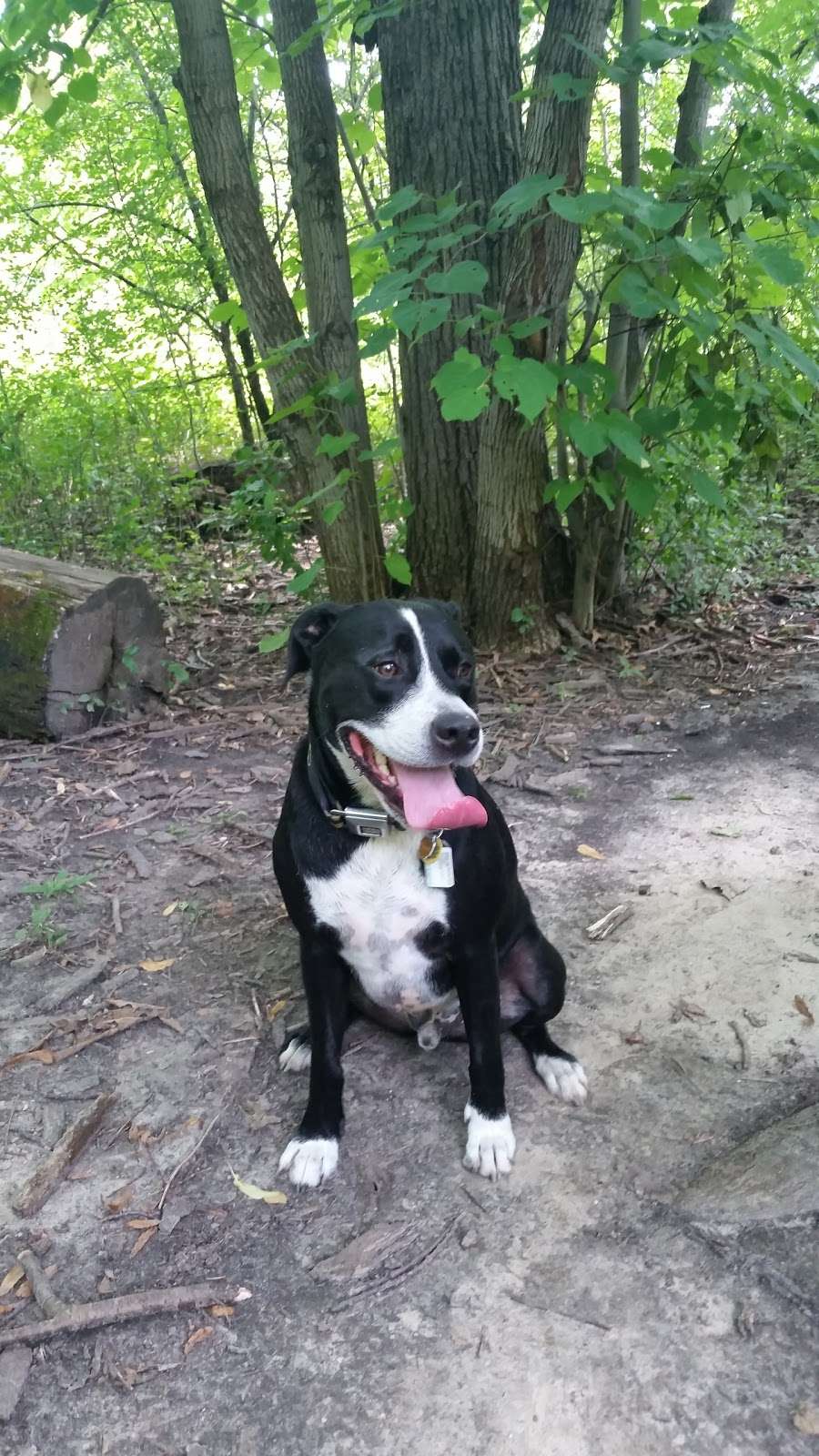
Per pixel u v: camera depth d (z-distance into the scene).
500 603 2.46
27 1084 1.16
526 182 1.65
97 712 2.20
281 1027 1.24
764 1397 0.76
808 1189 0.93
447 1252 0.91
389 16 1.92
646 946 1.36
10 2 2.11
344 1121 1.08
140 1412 0.79
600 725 2.11
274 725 2.20
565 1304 0.85
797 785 1.78
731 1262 0.88
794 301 2.78
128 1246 0.94
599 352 2.63
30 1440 0.77
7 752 2.10
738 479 2.81
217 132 2.27
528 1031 1.17
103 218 4.10
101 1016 1.26
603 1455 0.73
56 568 2.20
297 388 2.41
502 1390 0.78
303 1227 0.95
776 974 1.28
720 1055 1.15
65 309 4.41
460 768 1.06
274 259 2.40
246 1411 0.78
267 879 1.58
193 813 1.82
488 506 2.36
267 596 3.04
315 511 2.48
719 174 2.01
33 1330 0.84
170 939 1.43
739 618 2.64
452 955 1.02
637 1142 1.03
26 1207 0.98
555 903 1.48
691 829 1.67
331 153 2.29
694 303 2.08
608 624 2.62
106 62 3.54
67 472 3.30
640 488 2.12
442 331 2.35
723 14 2.13
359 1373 0.80
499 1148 1.00
